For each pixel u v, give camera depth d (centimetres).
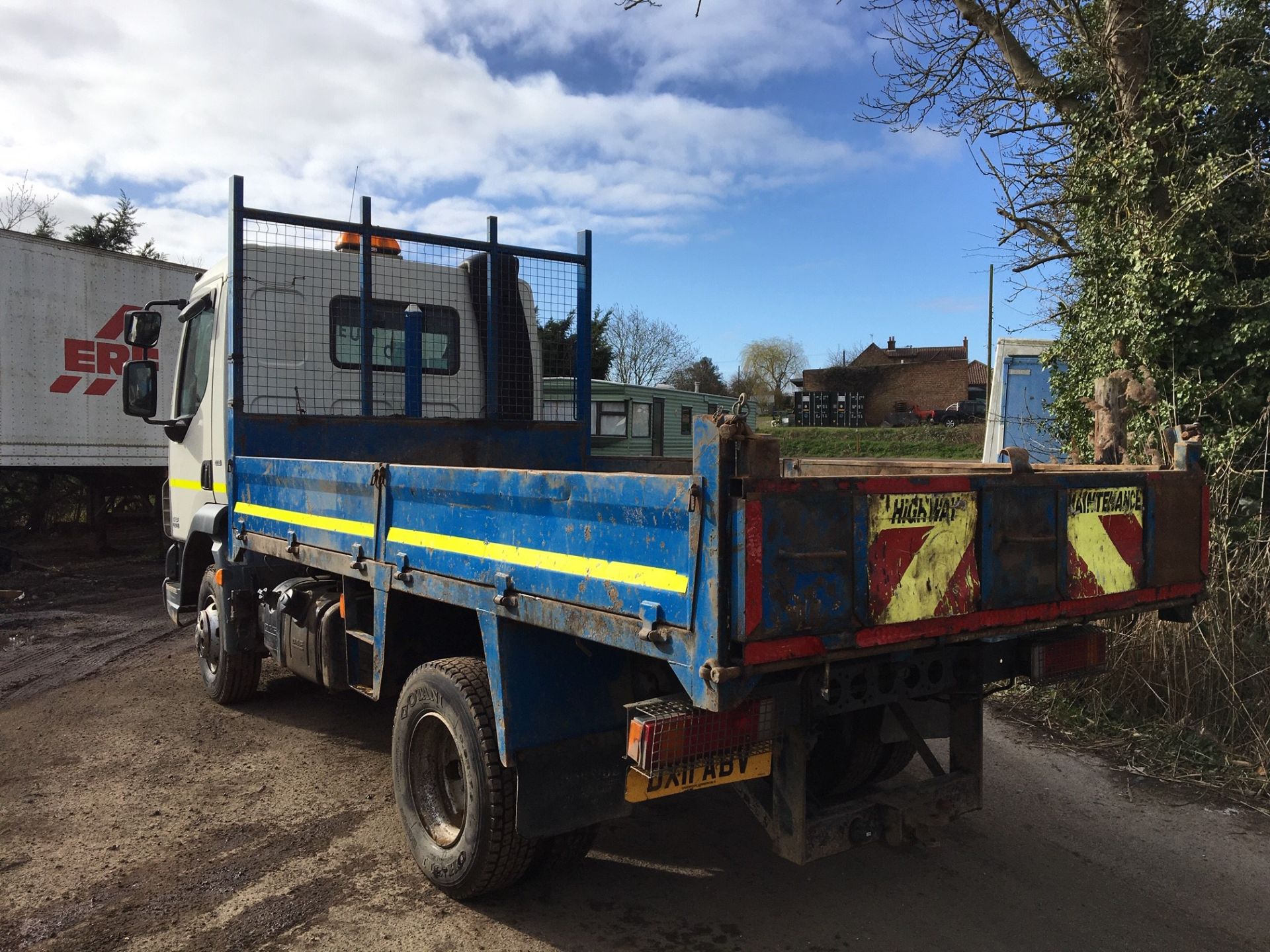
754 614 216
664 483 235
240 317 516
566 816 305
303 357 555
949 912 331
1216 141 755
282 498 469
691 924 321
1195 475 335
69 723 552
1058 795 446
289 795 437
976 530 264
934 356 7931
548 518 283
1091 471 338
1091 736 527
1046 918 327
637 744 246
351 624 417
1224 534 578
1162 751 500
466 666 332
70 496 1416
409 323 575
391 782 453
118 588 1070
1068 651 329
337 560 413
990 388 1083
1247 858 379
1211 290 719
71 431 1156
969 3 903
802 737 277
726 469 218
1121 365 742
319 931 313
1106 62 784
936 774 330
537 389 635
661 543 237
